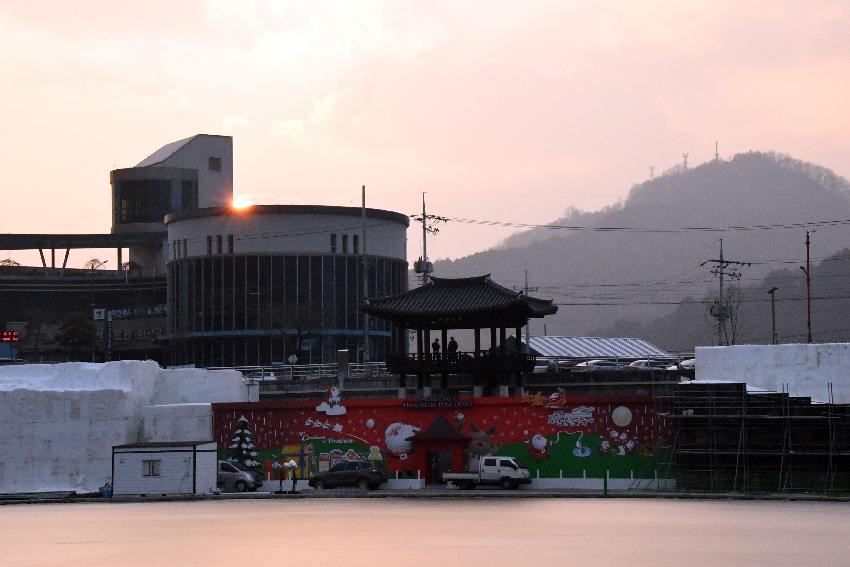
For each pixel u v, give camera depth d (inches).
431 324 4916.3
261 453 4968.0
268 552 2878.9
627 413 4503.0
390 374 5797.2
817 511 3609.7
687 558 2677.2
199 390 5251.0
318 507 4028.1
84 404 4985.2
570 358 6038.4
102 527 3516.2
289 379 6003.9
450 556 2758.4
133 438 5027.1
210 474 4761.3
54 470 4975.4
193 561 2758.4
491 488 4598.9
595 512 3661.4
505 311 4758.9
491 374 4857.3
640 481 4456.2
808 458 4153.5
